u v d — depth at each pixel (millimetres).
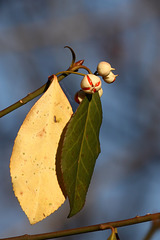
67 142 352
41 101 360
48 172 355
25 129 356
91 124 361
